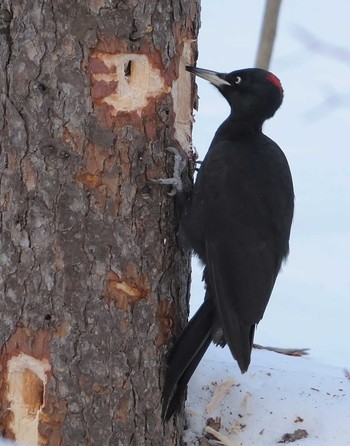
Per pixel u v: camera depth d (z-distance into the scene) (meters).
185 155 10.34
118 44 9.44
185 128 10.38
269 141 11.29
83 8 9.25
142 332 9.84
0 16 9.23
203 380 11.23
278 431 10.75
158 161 9.87
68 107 9.32
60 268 9.44
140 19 9.52
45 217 9.39
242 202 10.50
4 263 9.46
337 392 11.32
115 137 9.55
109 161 9.53
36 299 9.45
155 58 9.71
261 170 10.73
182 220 10.26
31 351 9.52
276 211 10.66
